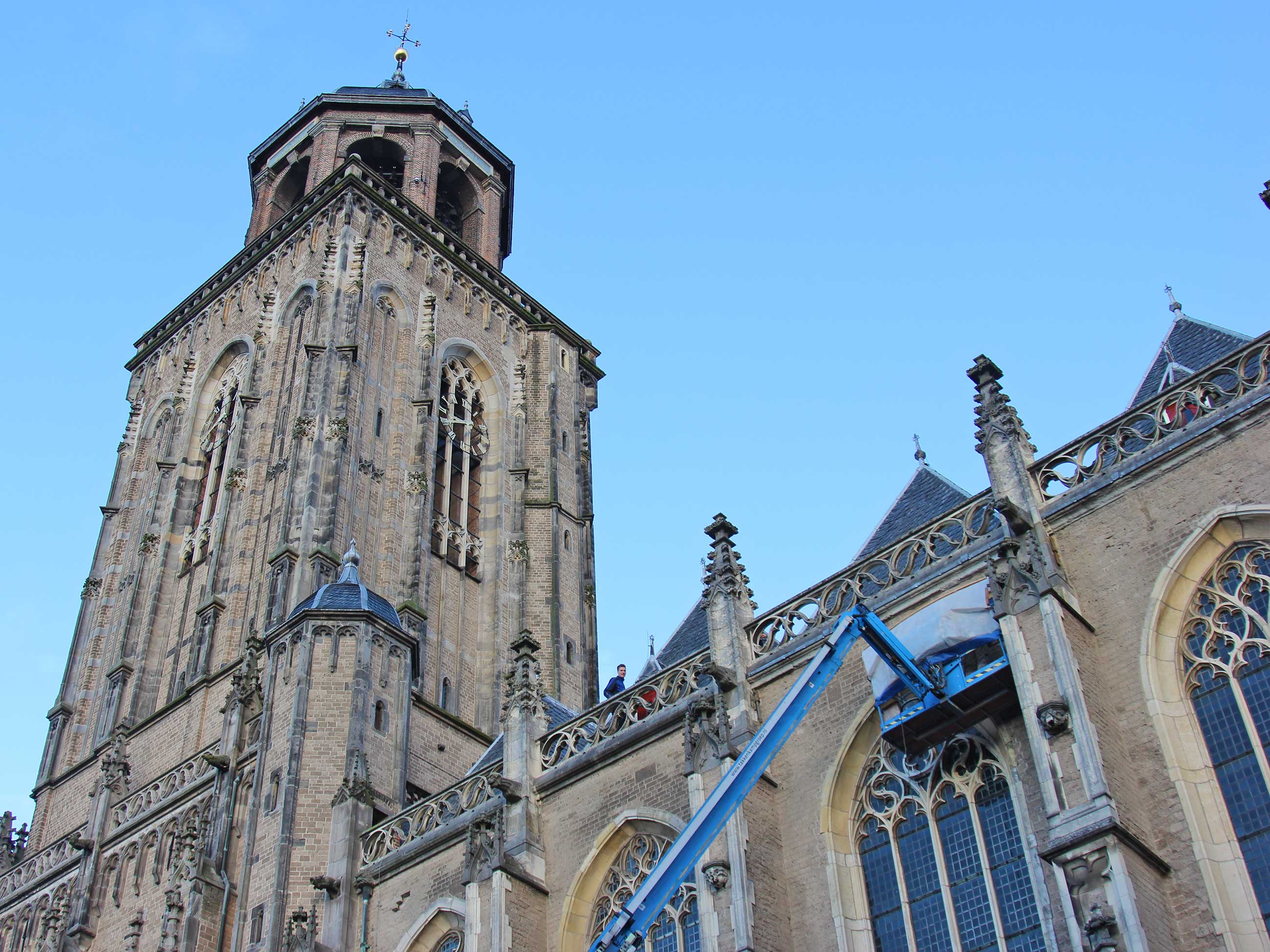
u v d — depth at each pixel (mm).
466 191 104500
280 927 51875
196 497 85688
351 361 79500
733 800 36531
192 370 91625
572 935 44781
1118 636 36406
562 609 84375
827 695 41938
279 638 61875
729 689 44250
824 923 38625
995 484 41062
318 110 101688
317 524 71812
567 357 99375
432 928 49125
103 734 75625
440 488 83062
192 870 56625
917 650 38750
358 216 88250
